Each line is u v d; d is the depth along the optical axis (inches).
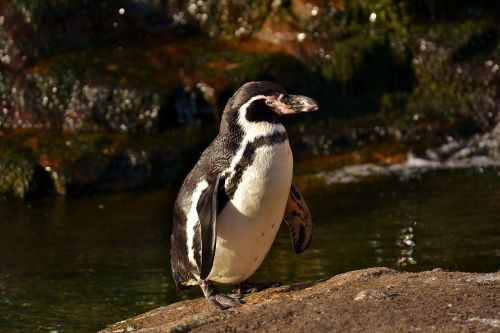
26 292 697.0
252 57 1081.4
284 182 511.5
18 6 1106.7
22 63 1085.8
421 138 1068.5
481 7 1168.8
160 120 1039.0
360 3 1138.0
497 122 1084.5
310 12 1129.4
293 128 1067.3
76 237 845.2
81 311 649.0
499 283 470.3
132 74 1063.0
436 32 1127.0
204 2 1159.0
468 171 995.3
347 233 806.5
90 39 1118.4
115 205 944.9
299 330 415.8
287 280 689.6
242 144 510.3
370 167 1023.0
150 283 709.9
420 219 834.2
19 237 849.5
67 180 978.1
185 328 442.3
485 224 805.2
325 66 1099.3
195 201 518.6
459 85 1107.3
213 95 1040.8
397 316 419.8
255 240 519.2
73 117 1051.9
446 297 446.3
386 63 1117.7
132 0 1154.7
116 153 1003.3
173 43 1131.9
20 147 1010.7
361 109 1097.4
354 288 482.3
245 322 436.1
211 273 534.9
